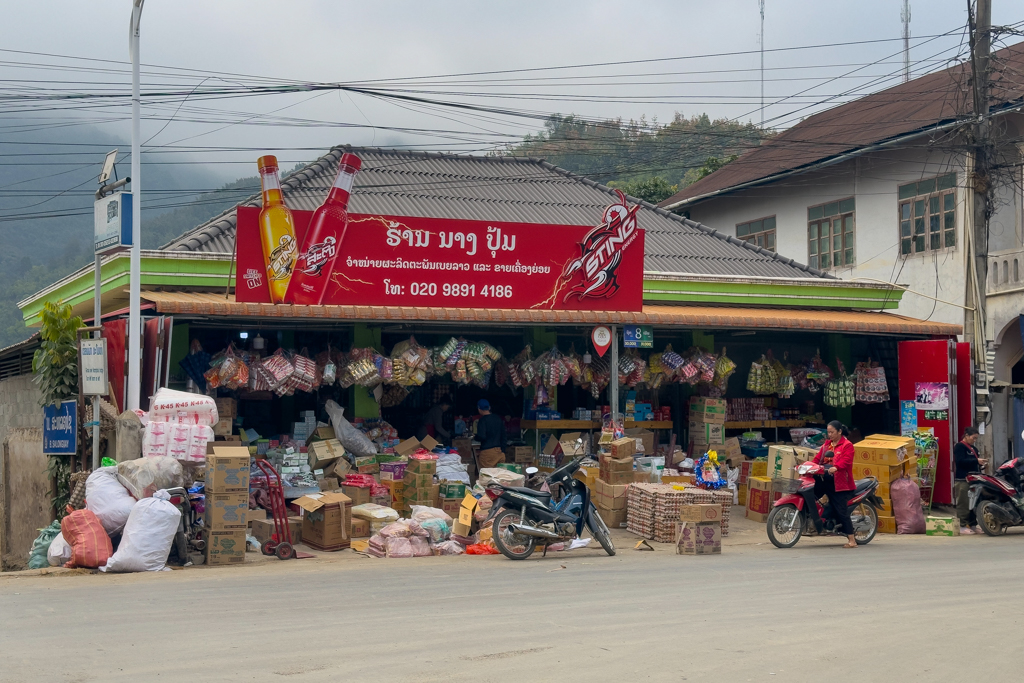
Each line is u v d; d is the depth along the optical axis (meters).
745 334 19.58
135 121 12.12
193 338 14.87
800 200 27.33
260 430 15.52
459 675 5.47
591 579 9.55
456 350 14.88
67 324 12.55
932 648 6.37
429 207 17.98
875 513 13.31
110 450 12.27
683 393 18.70
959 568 10.53
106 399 12.98
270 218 12.71
